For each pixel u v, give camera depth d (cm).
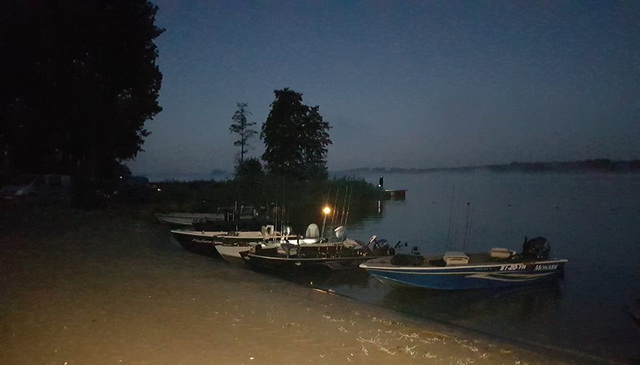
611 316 1608
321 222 4625
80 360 820
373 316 1318
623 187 10406
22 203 3634
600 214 5175
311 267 2027
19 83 3744
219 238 2267
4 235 2139
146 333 979
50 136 3956
